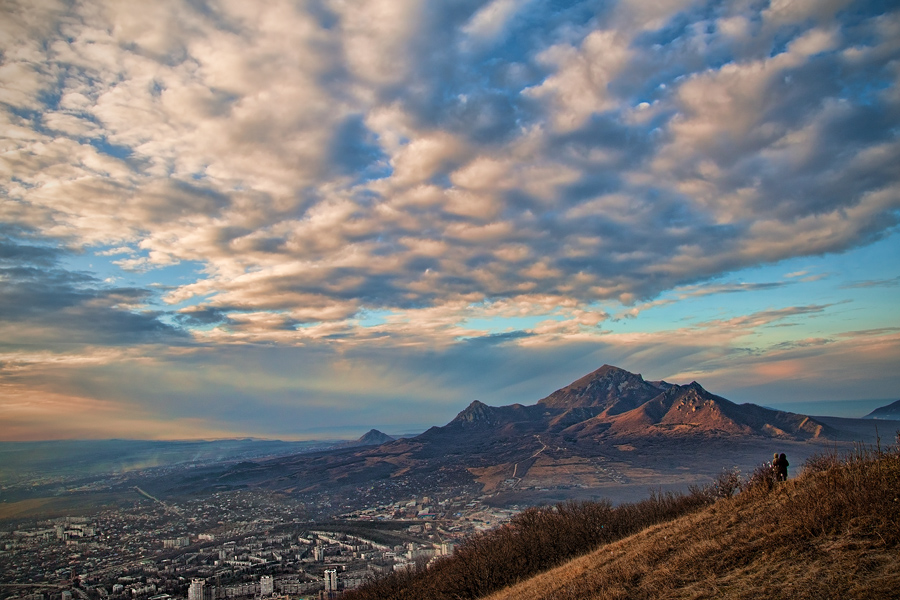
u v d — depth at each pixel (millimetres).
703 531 22297
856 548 15672
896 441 21000
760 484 25125
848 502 17812
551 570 33375
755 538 18969
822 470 22953
